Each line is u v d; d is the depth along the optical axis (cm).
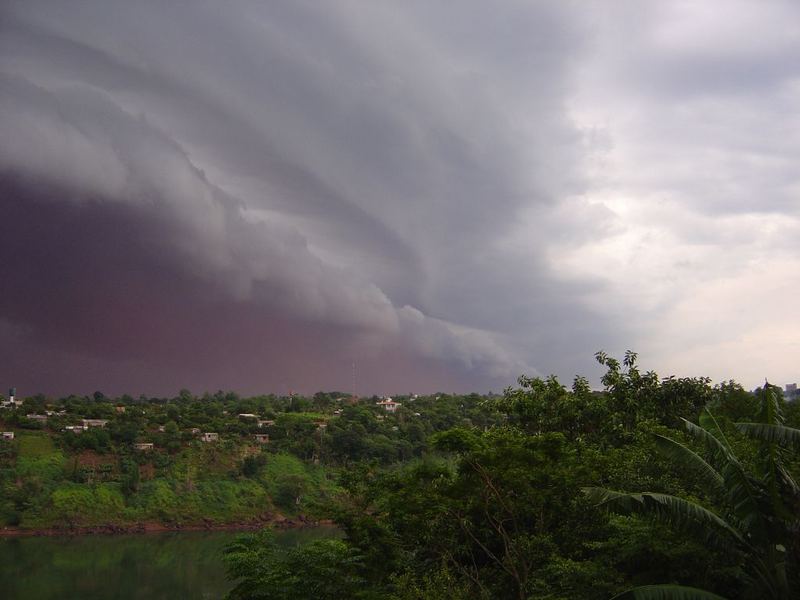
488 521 1953
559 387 2547
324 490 10069
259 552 1656
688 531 1254
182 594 5841
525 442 1777
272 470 10975
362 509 1958
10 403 12719
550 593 1545
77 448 10938
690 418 2452
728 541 1257
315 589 1558
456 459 1891
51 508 9438
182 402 17150
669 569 1360
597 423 2486
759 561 1248
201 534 9306
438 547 1927
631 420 2430
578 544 1752
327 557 1589
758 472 1330
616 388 2506
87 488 9950
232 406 16388
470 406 11756
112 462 10788
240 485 10575
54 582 6334
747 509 1275
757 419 1332
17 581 6347
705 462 1330
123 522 9462
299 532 9062
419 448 9681
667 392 2498
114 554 7819
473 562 1952
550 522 1872
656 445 1404
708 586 1327
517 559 1773
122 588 6109
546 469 1723
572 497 1755
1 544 8275
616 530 1528
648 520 1386
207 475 10831
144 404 16738
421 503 1794
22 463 10269
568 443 2062
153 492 10138
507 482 1744
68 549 8088
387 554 1825
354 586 1622
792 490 1262
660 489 1603
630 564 1412
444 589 1630
